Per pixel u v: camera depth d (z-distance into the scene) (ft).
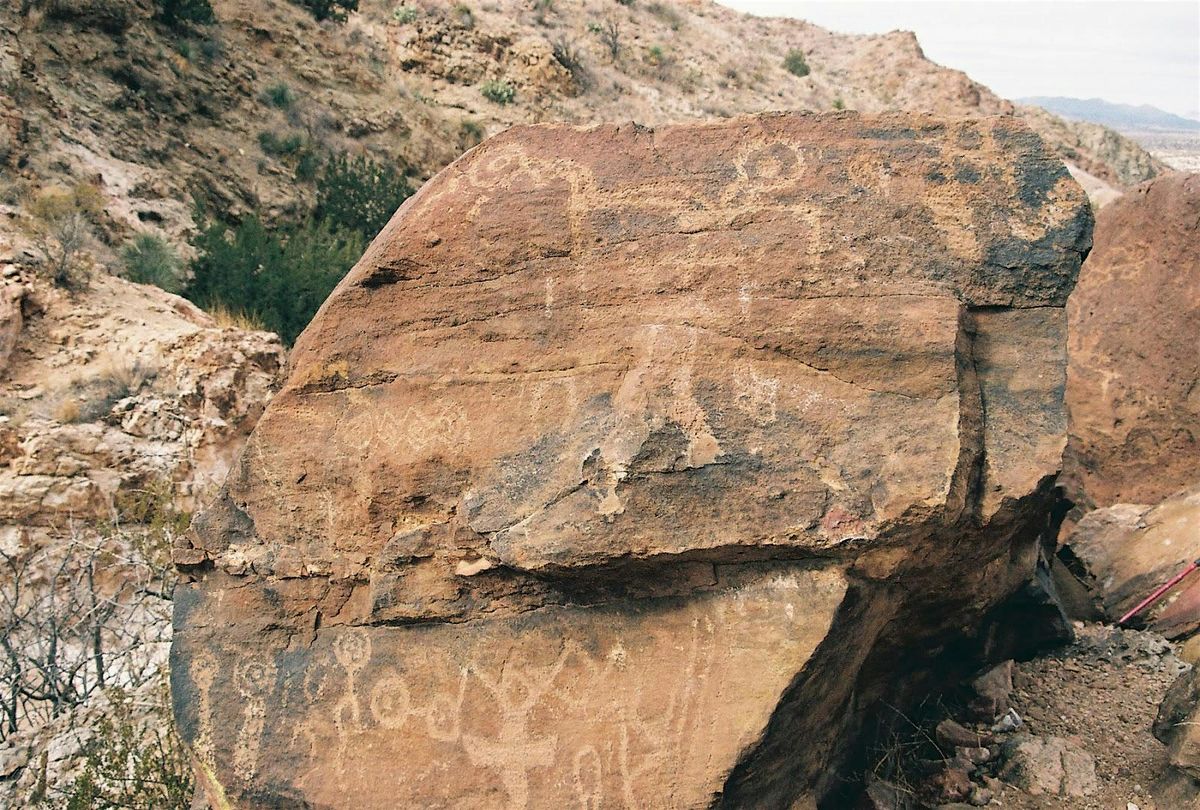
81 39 46.57
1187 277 23.16
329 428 11.99
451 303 11.94
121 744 15.39
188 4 53.06
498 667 11.03
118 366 29.50
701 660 10.59
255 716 11.27
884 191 11.73
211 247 40.06
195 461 27.27
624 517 10.44
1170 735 12.56
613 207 11.88
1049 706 14.79
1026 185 11.85
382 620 11.37
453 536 11.22
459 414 11.62
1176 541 19.19
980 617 13.38
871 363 11.00
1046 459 11.12
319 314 12.23
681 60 87.20
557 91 70.64
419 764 10.84
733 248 11.52
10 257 31.09
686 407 10.78
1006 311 11.69
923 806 12.85
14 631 20.07
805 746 11.35
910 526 10.39
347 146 56.24
